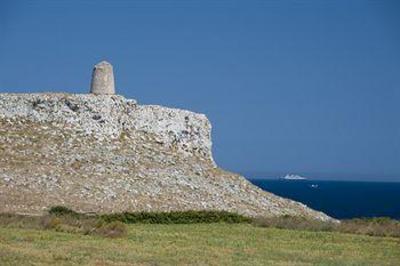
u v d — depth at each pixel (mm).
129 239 83938
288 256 72500
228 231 101062
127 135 161625
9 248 68938
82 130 156125
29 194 125875
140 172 146000
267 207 147375
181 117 170875
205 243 82438
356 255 75688
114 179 139500
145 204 131125
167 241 83000
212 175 158250
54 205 122375
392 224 113062
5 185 128250
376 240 92000
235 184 157625
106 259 64312
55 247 71875
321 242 88125
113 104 162750
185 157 164000
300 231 103500
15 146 146250
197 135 171125
